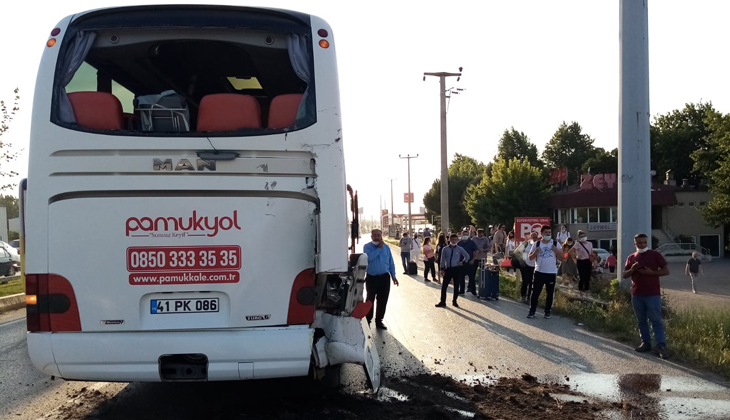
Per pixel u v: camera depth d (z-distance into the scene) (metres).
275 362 4.47
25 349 8.66
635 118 12.34
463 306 13.20
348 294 5.09
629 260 8.44
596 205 53.91
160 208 4.46
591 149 84.88
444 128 31.17
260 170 4.52
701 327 9.72
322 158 4.58
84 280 4.43
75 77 4.72
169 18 4.68
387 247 10.13
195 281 4.47
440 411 5.32
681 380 6.75
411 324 10.63
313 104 4.64
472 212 59.84
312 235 4.59
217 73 6.25
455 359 7.75
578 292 14.12
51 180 4.43
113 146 4.43
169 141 4.45
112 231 4.45
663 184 57.44
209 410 5.52
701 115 66.00
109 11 4.67
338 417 5.29
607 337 9.40
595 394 6.17
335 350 4.95
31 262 4.44
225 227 4.50
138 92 6.36
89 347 4.38
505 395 6.04
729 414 5.50
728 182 43.91
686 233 53.84
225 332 4.46
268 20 4.77
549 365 7.45
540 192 57.09
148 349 4.39
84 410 5.55
